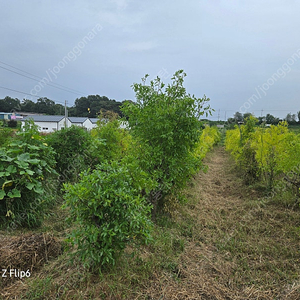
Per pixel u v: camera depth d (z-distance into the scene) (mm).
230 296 2703
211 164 13039
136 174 3314
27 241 3207
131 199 2676
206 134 17750
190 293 2711
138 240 3025
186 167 4512
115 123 7359
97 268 2818
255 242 3951
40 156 4543
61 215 4664
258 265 3312
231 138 13398
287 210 5129
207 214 5227
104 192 2504
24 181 3902
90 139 6156
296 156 5074
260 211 5172
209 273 3127
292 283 2939
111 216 2703
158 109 4285
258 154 6668
